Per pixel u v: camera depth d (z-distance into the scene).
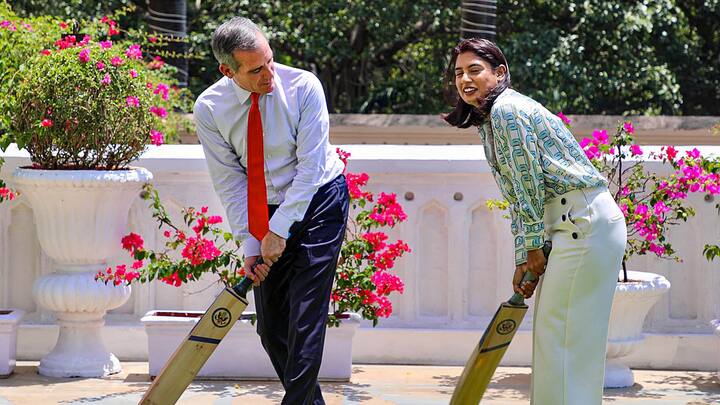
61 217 8.10
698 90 22.34
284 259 6.26
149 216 8.97
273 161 6.26
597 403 5.89
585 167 5.83
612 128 16.31
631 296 7.84
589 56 20.55
